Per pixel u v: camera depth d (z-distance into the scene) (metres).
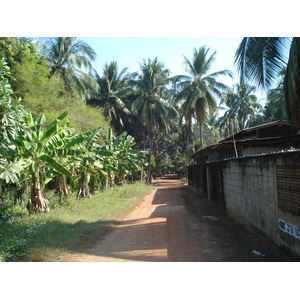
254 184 6.20
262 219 5.72
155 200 14.41
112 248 5.54
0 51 14.55
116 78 29.92
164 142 44.41
